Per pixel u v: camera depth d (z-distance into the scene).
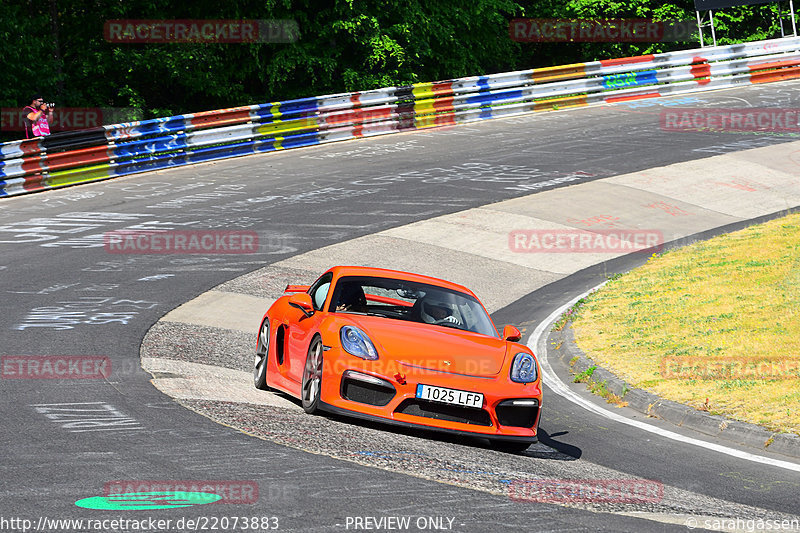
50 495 16.89
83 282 45.53
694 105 108.69
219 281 47.72
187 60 98.31
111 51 99.94
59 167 71.50
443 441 24.56
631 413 31.36
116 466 18.95
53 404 24.52
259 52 106.88
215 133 83.25
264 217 62.94
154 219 61.53
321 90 111.62
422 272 52.88
